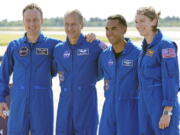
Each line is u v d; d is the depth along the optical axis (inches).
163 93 170.2
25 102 202.5
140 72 177.3
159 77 172.6
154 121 174.1
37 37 204.4
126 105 188.7
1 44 981.8
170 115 169.8
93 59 200.7
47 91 204.8
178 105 175.3
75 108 200.5
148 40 175.8
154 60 172.1
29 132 208.1
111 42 188.5
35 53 203.2
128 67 187.3
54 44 206.8
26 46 203.8
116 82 189.5
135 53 187.5
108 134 191.9
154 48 172.2
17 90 204.4
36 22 199.6
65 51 200.8
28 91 202.1
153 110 173.8
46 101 204.1
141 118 179.2
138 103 180.7
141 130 179.9
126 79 187.9
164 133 171.8
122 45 190.1
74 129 203.8
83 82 200.2
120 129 188.9
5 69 208.8
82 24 199.2
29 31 200.5
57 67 205.5
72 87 200.5
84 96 200.7
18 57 204.5
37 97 202.1
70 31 195.8
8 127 209.5
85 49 199.6
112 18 187.2
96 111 205.9
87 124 202.8
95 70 203.2
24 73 203.0
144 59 175.3
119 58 189.3
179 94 388.2
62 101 203.0
